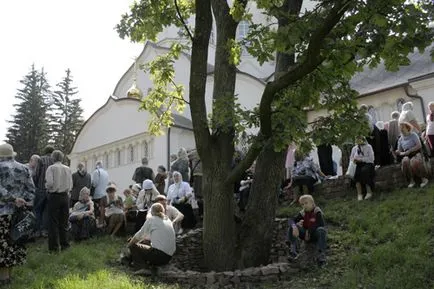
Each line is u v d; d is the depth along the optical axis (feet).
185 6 36.55
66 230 32.65
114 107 108.27
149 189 41.24
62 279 24.06
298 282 25.68
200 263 33.60
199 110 31.71
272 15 21.59
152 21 34.65
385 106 77.82
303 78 25.32
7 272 24.07
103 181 43.65
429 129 38.50
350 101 27.43
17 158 160.35
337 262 27.66
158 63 38.42
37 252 31.73
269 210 31.91
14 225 23.49
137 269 29.32
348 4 19.42
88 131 115.34
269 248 31.63
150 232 29.22
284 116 25.66
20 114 165.27
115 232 39.78
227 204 31.14
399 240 27.61
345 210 36.35
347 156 44.93
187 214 40.27
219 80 32.78
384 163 40.68
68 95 191.42
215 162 31.45
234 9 27.40
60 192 31.96
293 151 43.62
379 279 23.12
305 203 28.91
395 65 20.74
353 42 20.53
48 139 172.76
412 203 32.86
